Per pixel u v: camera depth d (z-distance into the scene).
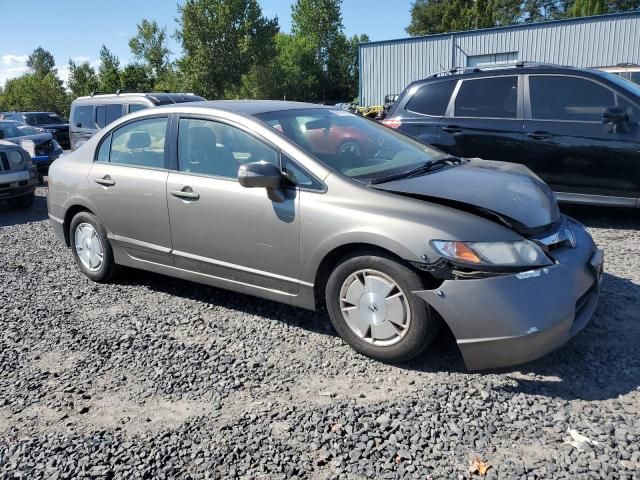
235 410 3.02
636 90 6.14
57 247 6.69
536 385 3.12
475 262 3.03
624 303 4.15
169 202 4.26
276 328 4.04
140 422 2.94
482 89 6.88
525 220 3.25
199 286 4.96
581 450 2.56
